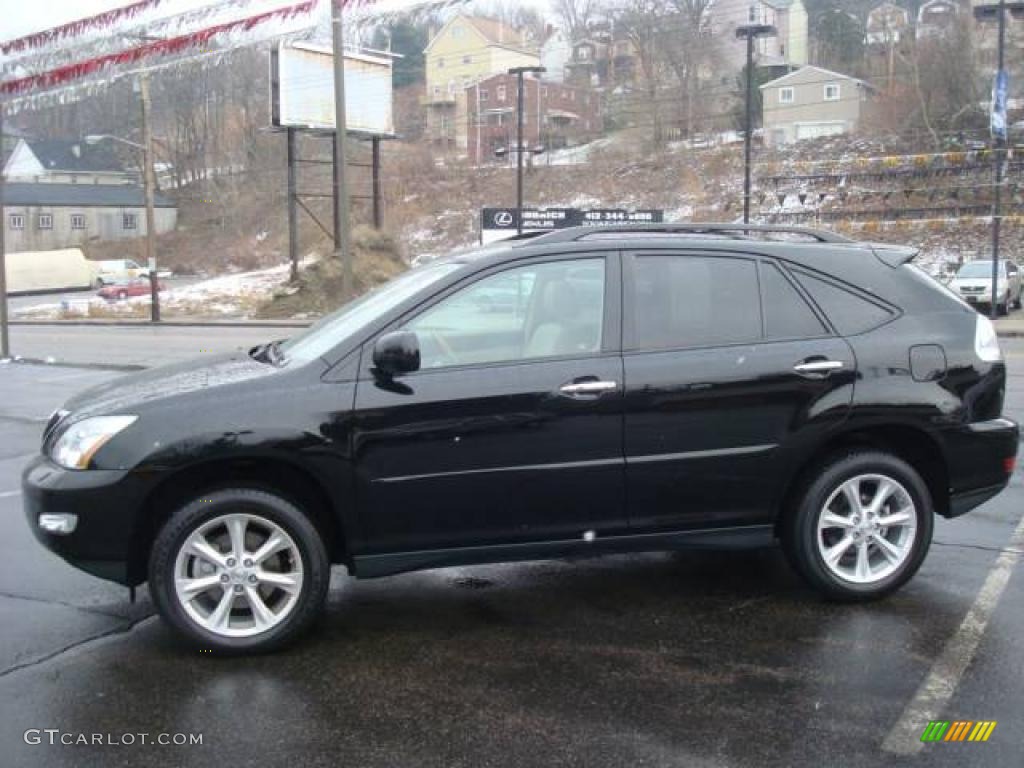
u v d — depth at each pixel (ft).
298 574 14.66
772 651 14.51
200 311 142.10
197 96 175.42
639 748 11.73
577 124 254.88
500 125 248.93
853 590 16.21
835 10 263.49
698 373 15.34
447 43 254.27
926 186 152.15
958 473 16.42
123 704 13.05
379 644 15.02
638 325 15.55
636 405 15.14
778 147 188.65
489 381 14.84
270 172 255.29
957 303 16.94
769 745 11.76
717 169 189.37
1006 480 16.89
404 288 16.10
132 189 284.20
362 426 14.49
